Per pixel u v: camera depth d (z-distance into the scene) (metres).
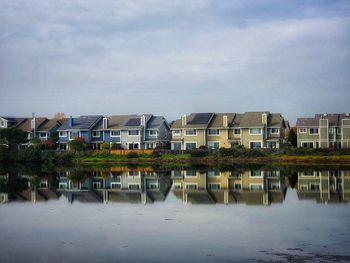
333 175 58.59
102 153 100.56
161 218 31.88
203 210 34.88
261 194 42.94
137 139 110.56
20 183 55.53
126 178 60.72
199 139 104.06
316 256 21.84
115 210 35.59
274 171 66.38
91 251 23.52
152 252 23.12
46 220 31.72
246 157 89.75
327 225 28.72
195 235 26.56
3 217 32.97
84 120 118.69
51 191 47.59
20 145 109.50
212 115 107.75
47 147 112.94
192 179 57.88
